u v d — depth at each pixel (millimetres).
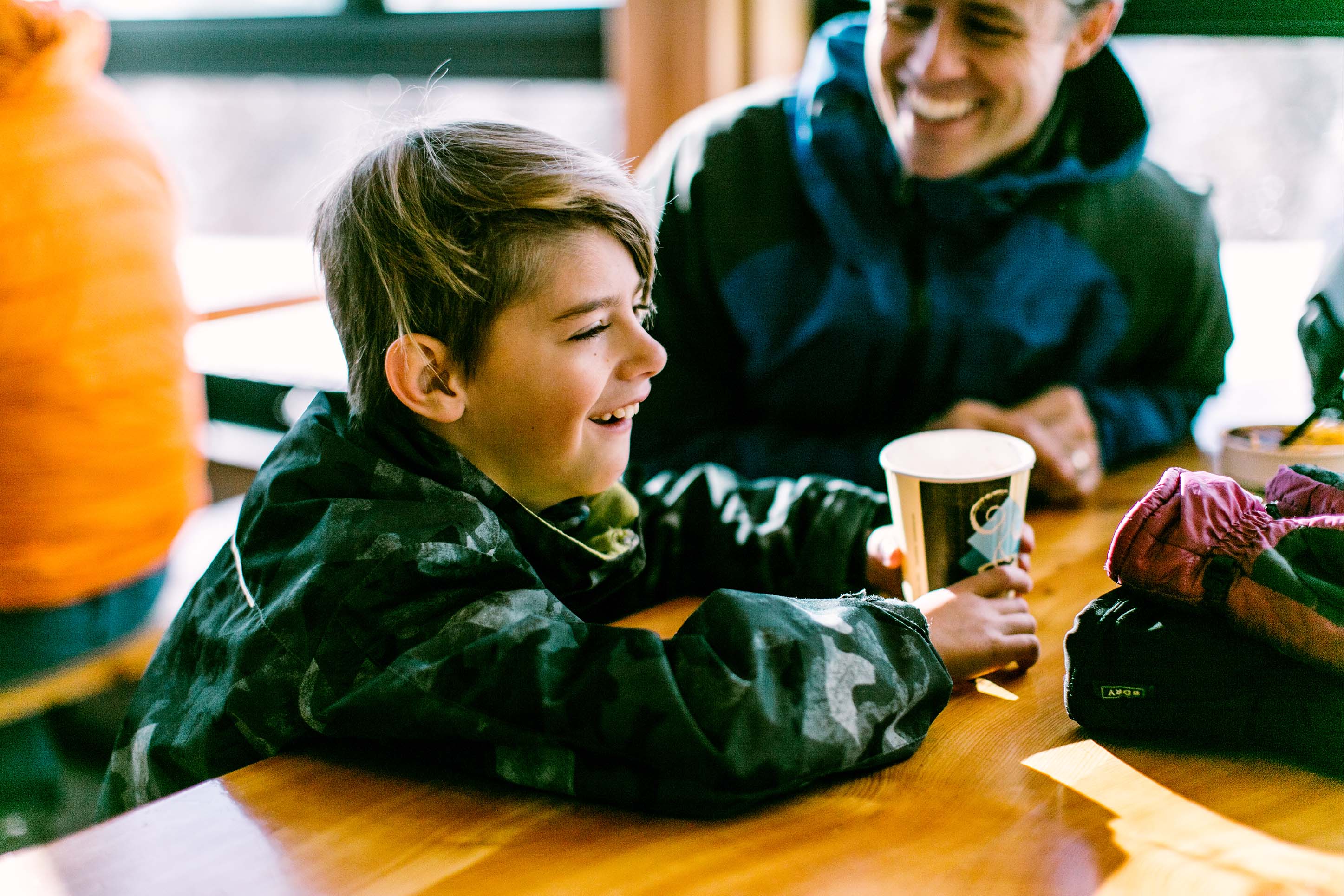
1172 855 542
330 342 2658
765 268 1358
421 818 599
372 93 2510
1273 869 529
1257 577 614
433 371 742
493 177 727
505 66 2324
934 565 798
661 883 532
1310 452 868
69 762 2105
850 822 583
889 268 1315
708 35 1838
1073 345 1376
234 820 597
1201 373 1433
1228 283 1640
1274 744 627
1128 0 1599
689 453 1338
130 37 2736
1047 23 1097
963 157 1195
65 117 1440
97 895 530
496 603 662
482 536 702
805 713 606
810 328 1345
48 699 1507
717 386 1428
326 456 745
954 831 570
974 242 1311
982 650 727
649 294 827
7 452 1397
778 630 645
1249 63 1611
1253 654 625
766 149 1377
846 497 947
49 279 1397
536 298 720
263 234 2721
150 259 1535
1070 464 1067
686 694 602
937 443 845
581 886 531
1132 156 1226
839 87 1299
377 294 751
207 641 750
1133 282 1354
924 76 1130
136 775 764
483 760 629
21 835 1550
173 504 1611
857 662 646
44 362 1407
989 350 1340
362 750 676
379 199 749
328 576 676
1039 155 1246
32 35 1385
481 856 561
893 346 1341
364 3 2447
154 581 1634
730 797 580
